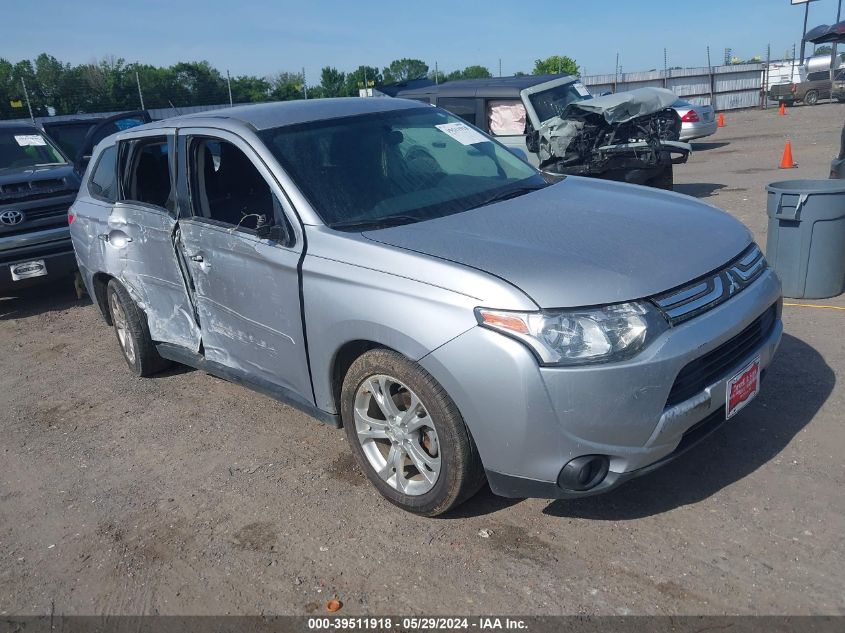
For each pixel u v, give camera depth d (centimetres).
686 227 348
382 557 328
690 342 294
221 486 401
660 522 331
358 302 333
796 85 2875
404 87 1220
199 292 441
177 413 501
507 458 300
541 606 289
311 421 469
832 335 505
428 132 452
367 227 362
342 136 418
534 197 397
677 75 3141
